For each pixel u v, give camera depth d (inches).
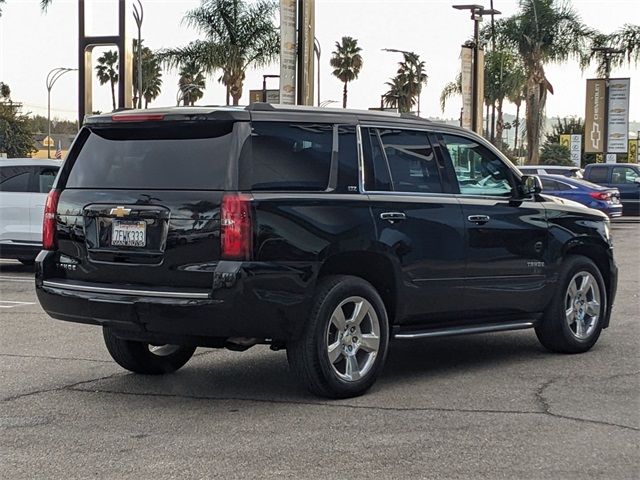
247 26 1305.4
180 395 279.7
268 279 249.0
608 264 357.7
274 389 285.9
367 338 273.9
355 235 268.1
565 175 1156.5
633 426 238.7
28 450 223.1
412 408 258.8
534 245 324.5
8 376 310.2
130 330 260.7
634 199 1236.5
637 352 345.7
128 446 225.1
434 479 197.3
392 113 296.7
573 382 292.0
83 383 298.7
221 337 253.1
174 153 260.5
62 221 277.4
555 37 1738.4
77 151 280.7
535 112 1776.6
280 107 265.3
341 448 220.5
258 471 203.8
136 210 259.9
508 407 259.4
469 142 316.5
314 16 768.3
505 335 386.9
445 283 295.4
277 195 254.7
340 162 272.8
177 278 253.1
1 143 2982.3
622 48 1710.1
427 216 290.2
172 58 1317.7
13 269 676.1
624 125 1690.5
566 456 213.2
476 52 1288.1
